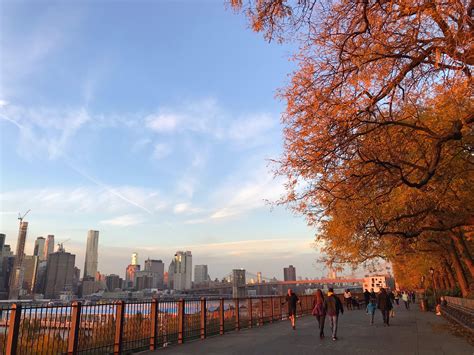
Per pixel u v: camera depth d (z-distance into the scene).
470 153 13.59
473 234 19.22
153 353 11.52
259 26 8.83
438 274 57.66
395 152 11.52
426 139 11.80
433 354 11.15
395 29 8.97
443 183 13.48
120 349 10.79
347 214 14.13
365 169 11.64
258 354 11.24
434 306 41.62
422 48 8.72
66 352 9.05
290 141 10.37
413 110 10.98
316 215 13.12
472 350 11.88
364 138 10.97
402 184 12.66
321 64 9.87
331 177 11.43
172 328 13.66
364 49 9.41
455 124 9.70
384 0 8.24
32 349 8.18
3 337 8.09
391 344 13.35
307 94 10.02
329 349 12.17
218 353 11.45
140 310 12.02
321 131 9.94
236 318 18.81
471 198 14.11
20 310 8.09
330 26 9.32
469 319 16.41
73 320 9.30
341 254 22.59
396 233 16.66
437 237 26.66
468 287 28.88
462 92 8.19
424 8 7.20
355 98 9.60
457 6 6.79
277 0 8.48
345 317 28.22
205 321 15.70
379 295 21.75
